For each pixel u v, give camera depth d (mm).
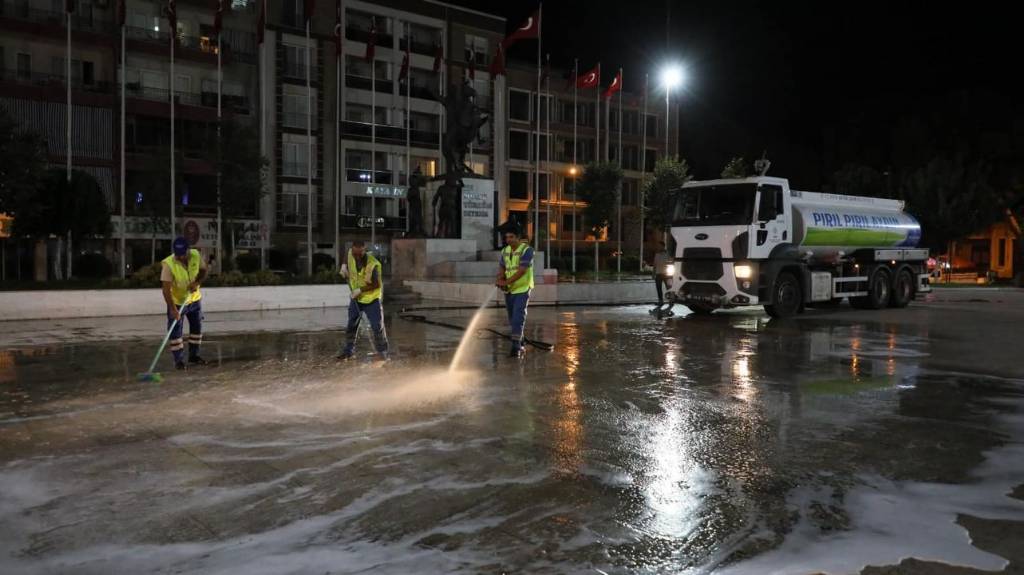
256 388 8148
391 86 52312
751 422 6750
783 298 17719
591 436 6156
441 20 54594
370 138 50906
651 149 67250
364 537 3965
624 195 65312
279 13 47688
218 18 37406
